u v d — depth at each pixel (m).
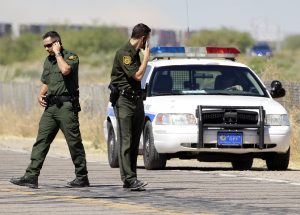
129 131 35.44
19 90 89.06
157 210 29.47
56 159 52.97
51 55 36.50
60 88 36.25
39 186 36.94
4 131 81.56
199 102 44.69
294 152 52.84
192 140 44.16
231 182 38.38
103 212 29.03
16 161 51.25
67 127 36.41
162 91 46.53
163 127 44.38
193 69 47.25
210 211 29.27
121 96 35.41
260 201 31.89
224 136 44.38
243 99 45.28
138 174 42.34
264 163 53.50
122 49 35.41
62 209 29.70
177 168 47.50
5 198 32.56
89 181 39.28
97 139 67.00
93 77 116.62
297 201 31.94
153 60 49.59
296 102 56.09
